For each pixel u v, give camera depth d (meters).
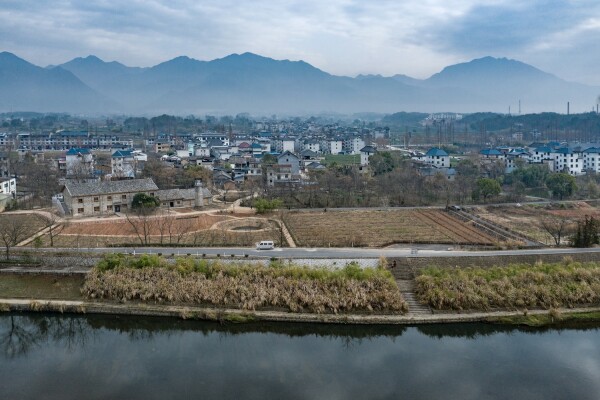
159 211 129.12
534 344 68.69
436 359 64.69
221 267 81.31
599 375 60.75
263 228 116.56
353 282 77.69
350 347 68.00
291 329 72.19
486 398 55.84
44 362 64.12
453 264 87.19
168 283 79.38
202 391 57.03
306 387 57.94
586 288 79.19
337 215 129.75
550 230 108.06
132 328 73.88
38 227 112.31
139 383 58.69
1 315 76.44
